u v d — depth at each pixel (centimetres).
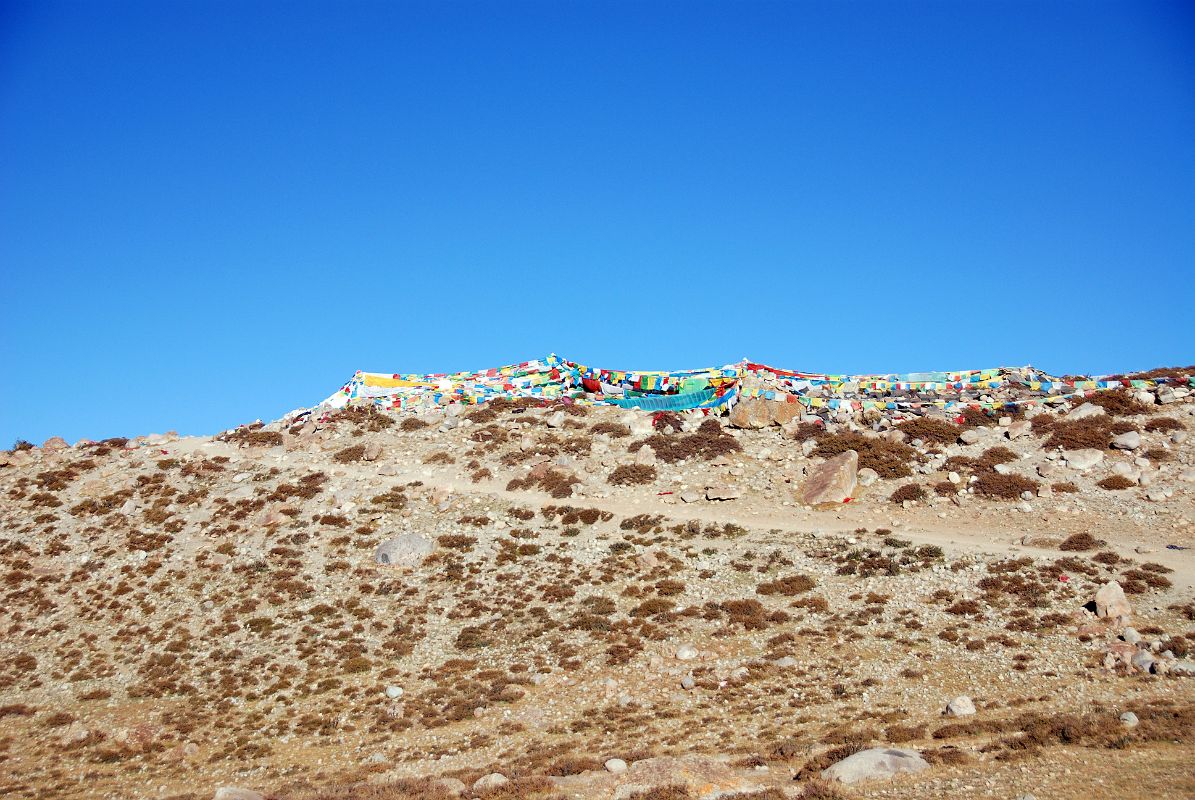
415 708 4000
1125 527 4866
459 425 7406
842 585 4672
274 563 5572
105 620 5134
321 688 4306
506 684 4134
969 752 2678
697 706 3691
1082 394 6544
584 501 6116
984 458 5881
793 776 2666
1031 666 3603
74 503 6381
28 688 4547
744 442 6656
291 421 7862
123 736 3919
